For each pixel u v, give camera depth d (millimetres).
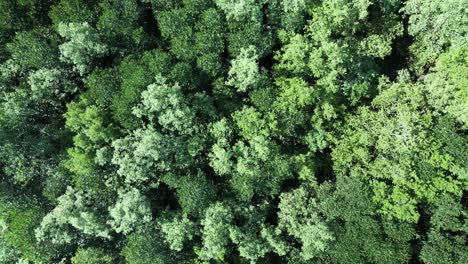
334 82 38344
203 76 38500
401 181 35594
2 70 39406
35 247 37656
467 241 36062
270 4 38500
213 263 38031
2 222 37750
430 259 34688
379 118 37281
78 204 37281
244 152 37188
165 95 35938
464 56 36375
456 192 35562
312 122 38656
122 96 36750
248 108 37781
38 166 40156
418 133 35969
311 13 38844
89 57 38938
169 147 37156
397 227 35406
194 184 36781
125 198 36500
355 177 36125
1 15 38594
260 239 37938
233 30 38188
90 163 37250
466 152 35250
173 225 36562
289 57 37781
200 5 38469
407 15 41219
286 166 36906
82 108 37812
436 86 36312
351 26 39188
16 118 39344
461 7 34312
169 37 39531
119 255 39406
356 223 35688
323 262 36188
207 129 38500
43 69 39062
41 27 39312
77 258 37469
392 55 41938
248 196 37188
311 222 36750
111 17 38188
